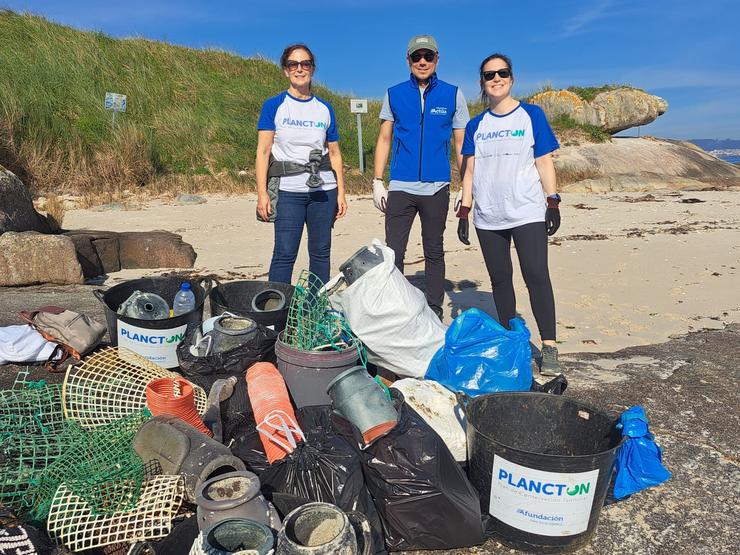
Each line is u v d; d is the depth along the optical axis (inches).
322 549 83.1
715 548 108.1
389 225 198.7
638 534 111.2
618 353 203.3
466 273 316.5
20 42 713.6
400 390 130.4
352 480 103.7
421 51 184.7
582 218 511.8
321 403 133.1
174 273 309.7
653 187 783.7
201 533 84.5
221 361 136.9
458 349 139.6
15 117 571.5
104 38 800.9
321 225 195.3
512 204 168.9
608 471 102.6
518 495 102.7
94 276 301.1
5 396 133.0
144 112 693.9
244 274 308.0
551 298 171.6
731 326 237.5
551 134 166.4
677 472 130.0
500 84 167.2
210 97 761.0
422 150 190.7
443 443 110.2
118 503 99.7
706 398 164.6
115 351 149.4
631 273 320.2
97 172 576.7
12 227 298.0
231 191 597.0
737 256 358.6
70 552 93.0
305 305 150.6
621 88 1090.7
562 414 120.6
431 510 101.9
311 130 188.9
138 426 116.1
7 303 223.1
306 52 186.7
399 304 143.9
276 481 107.6
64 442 115.7
